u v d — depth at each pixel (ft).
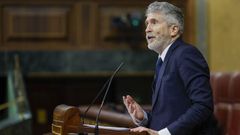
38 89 46.03
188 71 17.26
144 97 45.78
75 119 16.44
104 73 44.80
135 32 44.73
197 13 45.32
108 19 44.62
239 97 32.60
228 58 45.60
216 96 33.78
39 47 44.37
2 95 44.09
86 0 44.42
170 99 17.67
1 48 43.88
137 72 45.01
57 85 46.16
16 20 43.93
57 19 44.29
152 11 18.34
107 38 44.80
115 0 44.37
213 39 45.62
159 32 18.13
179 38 18.38
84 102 45.98
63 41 44.62
